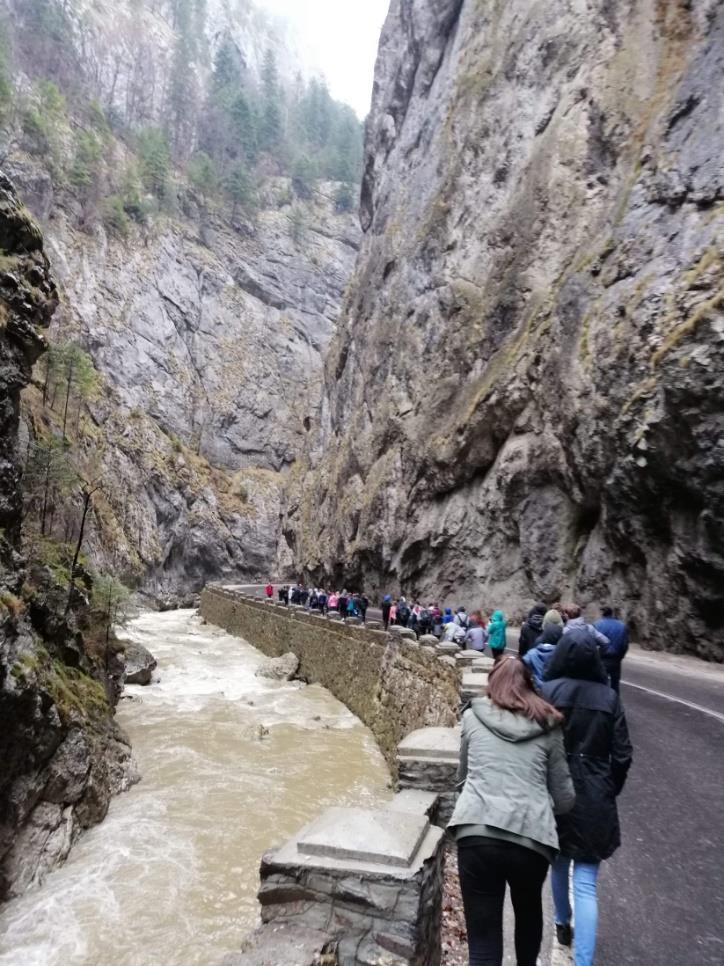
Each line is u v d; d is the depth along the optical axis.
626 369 22.92
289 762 16.06
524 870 3.13
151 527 60.56
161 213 84.12
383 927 3.52
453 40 53.16
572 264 29.45
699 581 19.67
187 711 20.89
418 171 51.25
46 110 80.94
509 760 3.38
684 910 4.50
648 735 9.40
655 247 23.77
